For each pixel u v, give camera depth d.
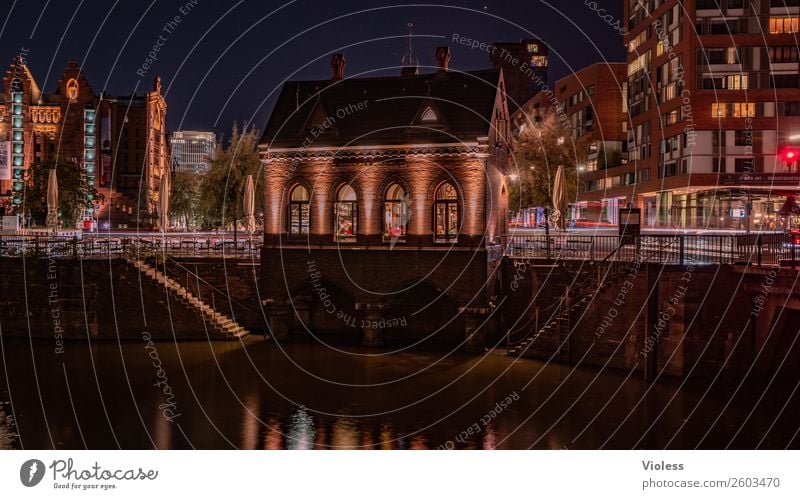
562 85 113.12
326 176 37.25
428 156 35.72
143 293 39.12
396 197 36.66
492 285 36.91
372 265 36.66
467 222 35.41
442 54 38.50
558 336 34.41
